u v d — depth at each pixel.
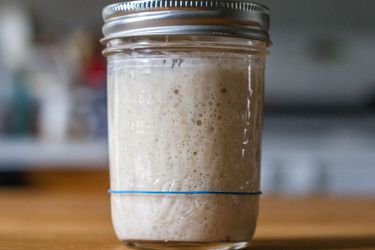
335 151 1.59
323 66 1.91
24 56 1.71
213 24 0.41
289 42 1.90
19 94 1.63
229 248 0.43
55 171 1.53
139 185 0.42
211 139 0.41
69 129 1.60
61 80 1.67
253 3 0.42
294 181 1.55
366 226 0.58
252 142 0.43
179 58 0.41
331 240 0.48
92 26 1.81
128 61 0.43
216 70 0.41
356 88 1.92
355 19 1.88
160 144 0.42
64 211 0.72
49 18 1.80
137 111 0.42
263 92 0.45
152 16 0.41
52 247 0.44
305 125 1.78
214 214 0.42
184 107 0.41
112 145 0.44
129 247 0.44
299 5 1.86
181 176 0.41
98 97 1.61
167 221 0.42
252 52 0.42
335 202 0.83
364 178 1.55
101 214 0.69
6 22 1.72
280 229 0.56
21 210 0.73
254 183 0.43
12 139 1.59
